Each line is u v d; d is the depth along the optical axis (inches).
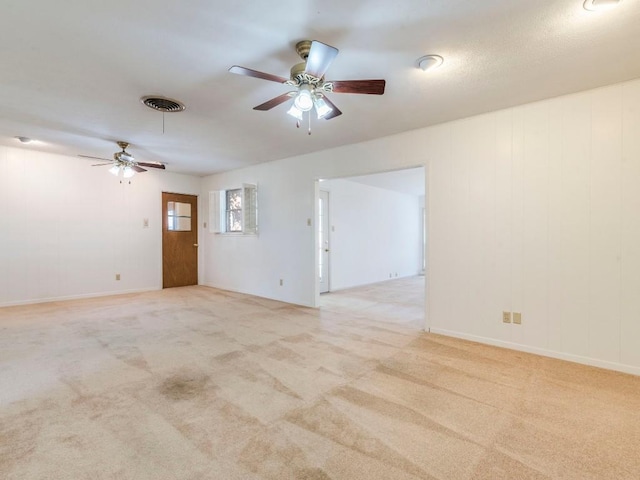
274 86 113.8
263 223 242.4
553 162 125.0
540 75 106.3
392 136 169.0
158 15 77.1
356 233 310.7
